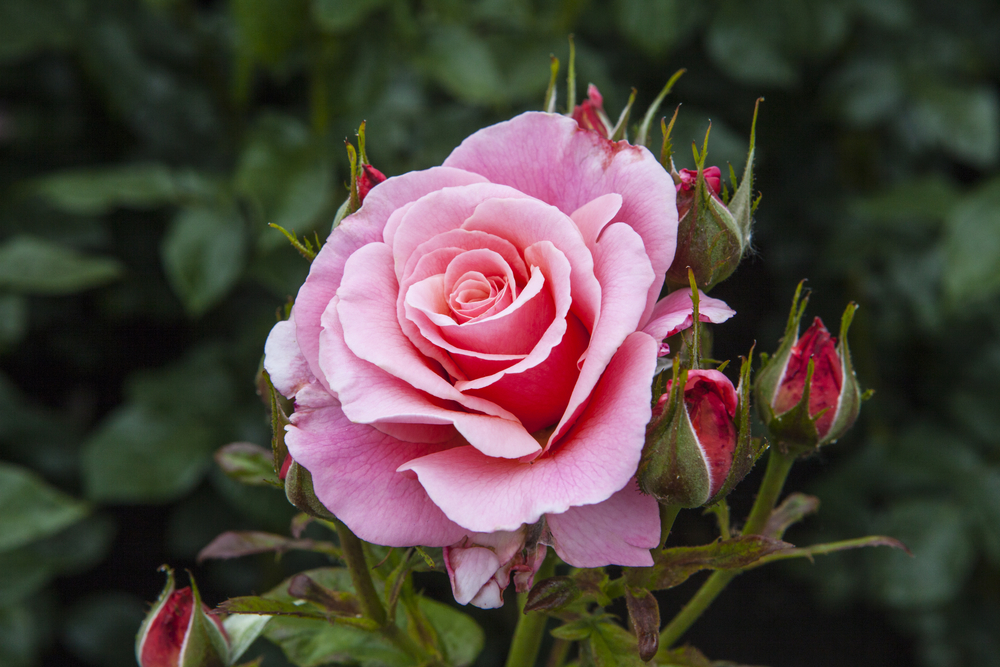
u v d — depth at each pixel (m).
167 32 0.97
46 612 1.00
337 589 0.57
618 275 0.48
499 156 0.50
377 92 0.80
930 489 1.00
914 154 1.15
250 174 0.73
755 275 1.30
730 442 0.49
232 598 0.52
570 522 0.48
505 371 0.47
